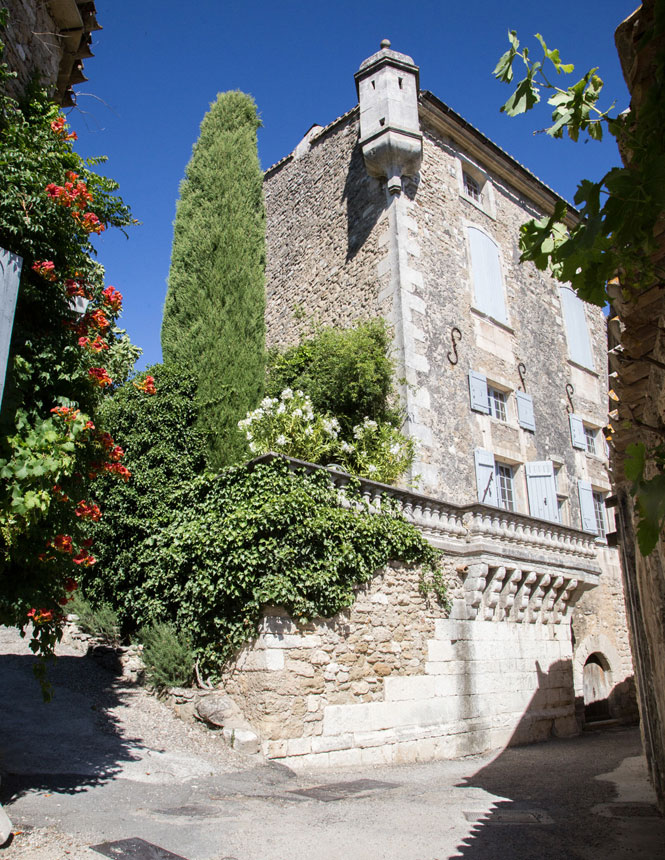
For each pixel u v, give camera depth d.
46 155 5.74
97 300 6.24
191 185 15.56
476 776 8.76
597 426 18.94
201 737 8.33
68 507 5.61
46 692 5.55
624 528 8.37
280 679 8.43
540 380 17.31
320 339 14.66
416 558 10.63
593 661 16.08
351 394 13.25
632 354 4.52
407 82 15.38
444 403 14.18
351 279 15.57
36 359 5.55
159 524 10.55
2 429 5.03
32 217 5.47
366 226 15.54
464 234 16.28
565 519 16.69
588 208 2.20
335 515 9.45
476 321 15.81
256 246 14.70
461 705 10.87
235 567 8.88
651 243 2.23
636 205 2.13
